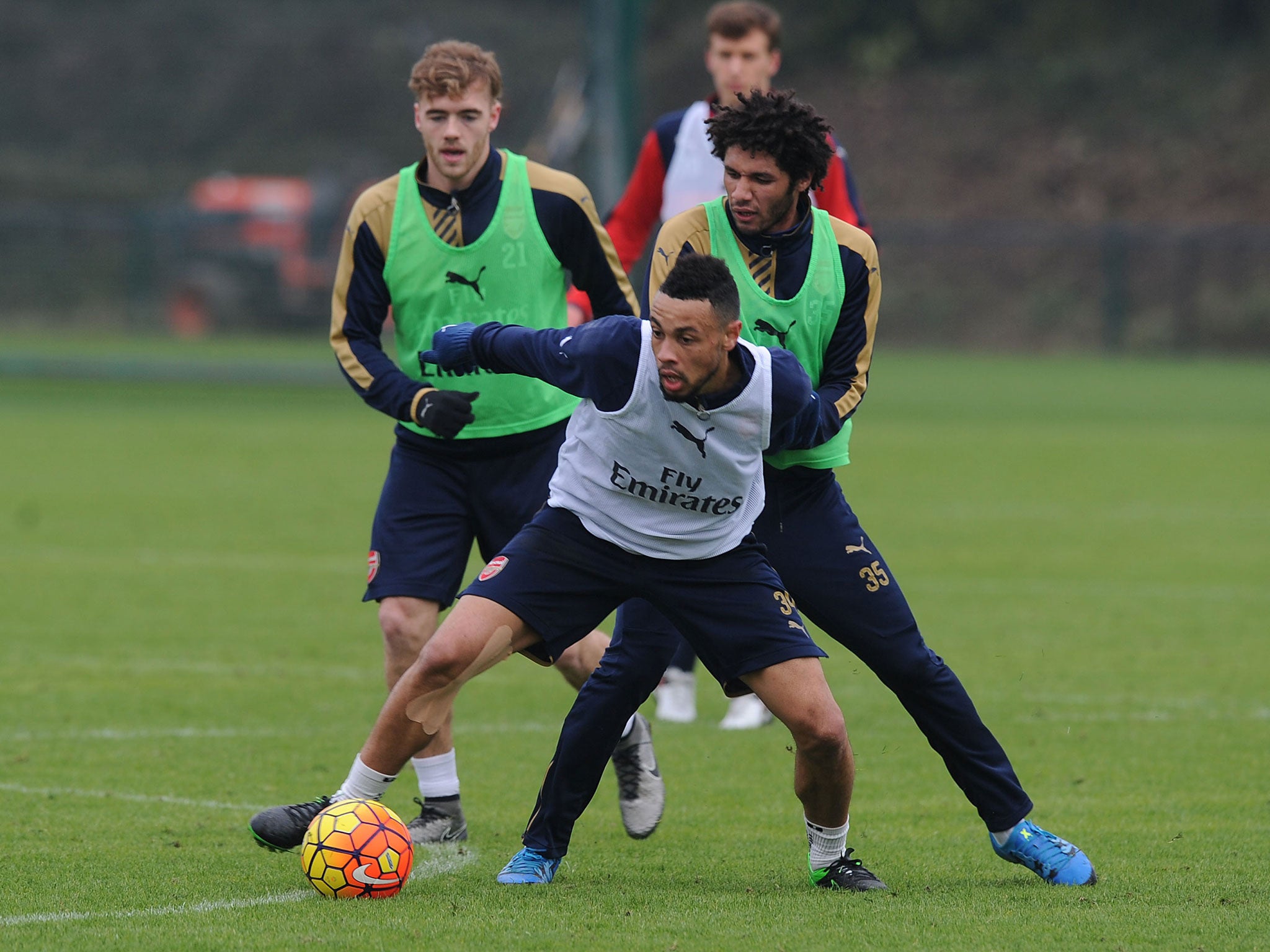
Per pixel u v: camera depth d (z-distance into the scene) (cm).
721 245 1689
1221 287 13725
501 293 1938
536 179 1939
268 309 12950
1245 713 2597
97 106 16500
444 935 1456
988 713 2598
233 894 1614
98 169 15762
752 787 2170
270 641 3147
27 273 13375
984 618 3425
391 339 8794
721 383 1488
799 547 1667
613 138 7450
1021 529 4762
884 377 10969
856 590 1662
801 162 1611
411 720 1631
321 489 5472
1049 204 14688
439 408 1750
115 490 5362
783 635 1577
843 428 1691
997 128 15400
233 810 1995
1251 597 3681
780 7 17038
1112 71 15612
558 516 1614
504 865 1770
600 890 1647
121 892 1619
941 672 1672
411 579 1881
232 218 13025
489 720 2589
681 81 15825
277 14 17388
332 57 16688
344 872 1591
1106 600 3641
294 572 3931
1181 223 14212
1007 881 1702
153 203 15050
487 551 1981
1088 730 2481
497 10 17362
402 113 16175
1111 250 13600
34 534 4459
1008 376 11162
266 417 7912
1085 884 1667
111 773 2180
